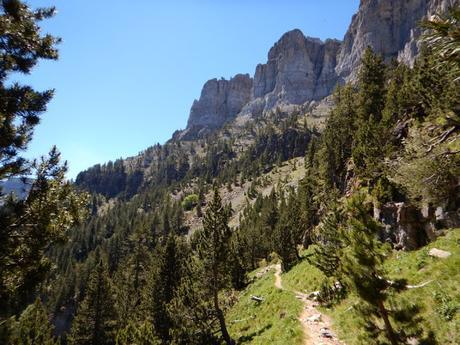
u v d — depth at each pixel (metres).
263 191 154.88
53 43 11.59
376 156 34.44
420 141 19.00
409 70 55.84
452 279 15.25
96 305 50.81
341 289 23.28
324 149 60.06
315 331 19.55
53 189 10.84
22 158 10.47
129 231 136.38
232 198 167.38
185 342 26.56
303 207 56.09
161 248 63.31
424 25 8.34
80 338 49.25
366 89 56.84
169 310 31.55
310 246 48.62
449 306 13.54
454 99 14.61
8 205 9.73
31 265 10.24
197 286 29.84
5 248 9.59
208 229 30.52
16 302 10.04
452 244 18.98
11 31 10.47
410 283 16.89
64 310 90.62
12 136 10.10
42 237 10.31
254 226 89.38
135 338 25.72
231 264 30.84
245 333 26.83
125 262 88.44
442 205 21.80
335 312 21.27
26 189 10.61
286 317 23.09
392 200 26.64
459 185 19.36
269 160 194.38
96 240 146.75
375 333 14.23
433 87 28.64
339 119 68.38
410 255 21.02
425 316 13.91
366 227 14.34
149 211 191.38
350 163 50.53
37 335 37.25
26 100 10.61
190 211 171.38
